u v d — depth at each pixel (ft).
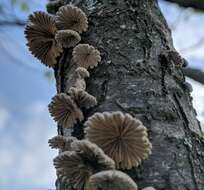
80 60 1.11
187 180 0.99
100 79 1.09
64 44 1.15
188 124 1.07
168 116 1.05
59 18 1.16
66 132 1.07
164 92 1.08
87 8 1.21
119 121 0.95
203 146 1.07
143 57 1.12
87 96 1.04
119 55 1.12
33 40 1.18
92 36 1.16
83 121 1.05
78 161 0.96
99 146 0.97
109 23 1.17
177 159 1.00
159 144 1.01
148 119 1.03
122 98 1.06
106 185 0.92
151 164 0.98
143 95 1.06
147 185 0.96
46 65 1.20
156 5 1.26
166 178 0.97
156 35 1.17
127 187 0.91
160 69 1.12
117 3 1.19
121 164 0.97
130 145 0.97
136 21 1.17
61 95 1.04
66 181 0.99
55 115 1.07
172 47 1.20
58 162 0.98
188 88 1.14
